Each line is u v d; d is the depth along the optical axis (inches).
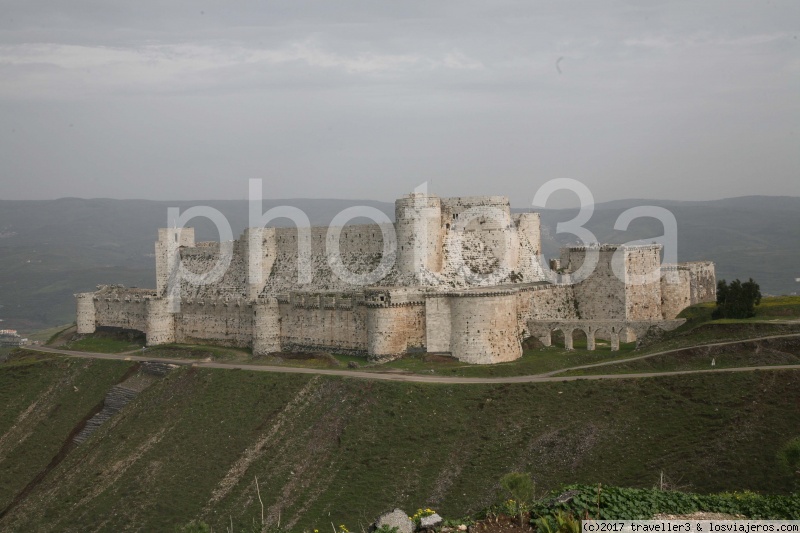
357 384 4906.5
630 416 4082.2
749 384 4069.9
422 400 4598.9
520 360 5260.8
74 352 7253.9
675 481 3521.2
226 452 4665.4
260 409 5007.4
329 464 4301.2
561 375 4783.5
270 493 4185.5
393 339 5433.1
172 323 7165.4
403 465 4138.8
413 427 4404.5
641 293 5974.4
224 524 4018.2
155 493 4446.4
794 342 4542.3
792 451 3132.4
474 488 3823.8
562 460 3890.3
